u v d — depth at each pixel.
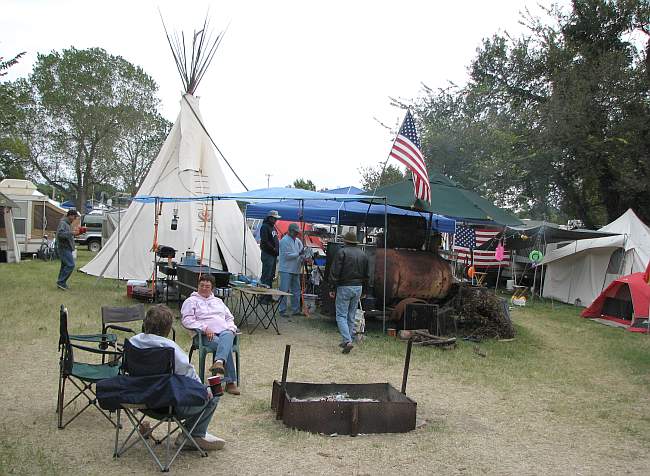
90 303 11.30
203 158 14.60
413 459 4.80
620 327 13.78
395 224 11.59
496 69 27.09
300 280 13.23
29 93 43.56
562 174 24.80
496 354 9.47
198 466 4.42
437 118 27.25
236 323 10.40
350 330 9.19
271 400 5.96
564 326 13.56
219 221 14.38
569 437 5.69
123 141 45.62
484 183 24.70
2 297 11.54
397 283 10.43
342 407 5.31
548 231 18.27
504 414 6.29
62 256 12.96
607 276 17.36
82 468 4.25
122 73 45.69
